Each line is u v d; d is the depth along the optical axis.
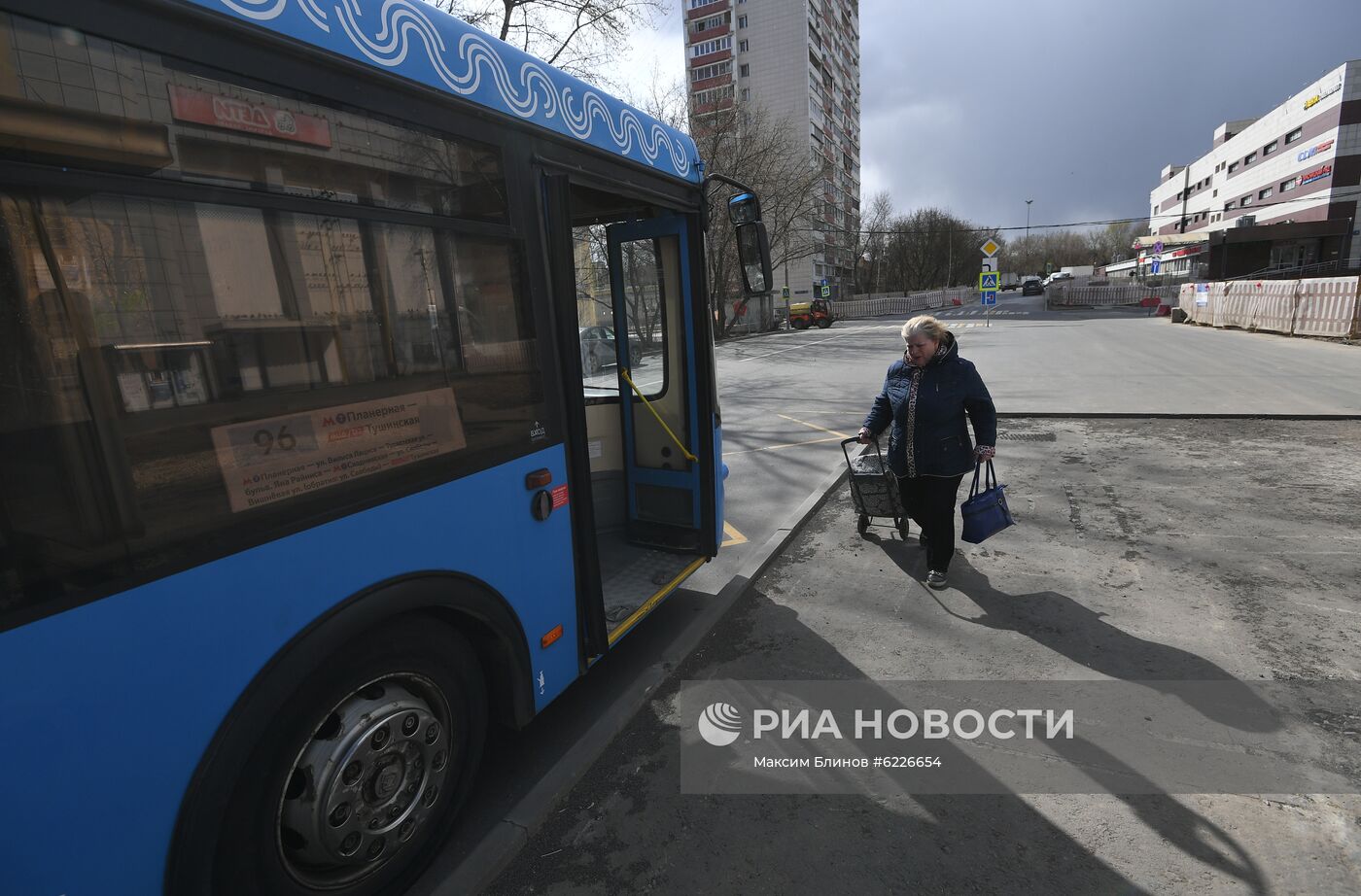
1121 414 8.86
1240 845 2.19
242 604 1.57
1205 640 3.46
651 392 4.12
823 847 2.27
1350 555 4.43
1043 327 25.48
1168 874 2.09
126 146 1.38
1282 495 5.67
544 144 2.60
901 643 3.61
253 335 1.61
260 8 1.61
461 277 2.21
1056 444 7.70
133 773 1.39
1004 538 5.01
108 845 1.36
